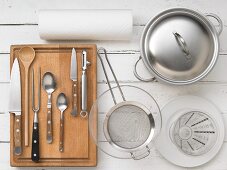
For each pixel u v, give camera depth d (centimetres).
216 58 118
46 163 125
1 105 129
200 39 118
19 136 124
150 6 129
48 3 129
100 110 127
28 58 126
